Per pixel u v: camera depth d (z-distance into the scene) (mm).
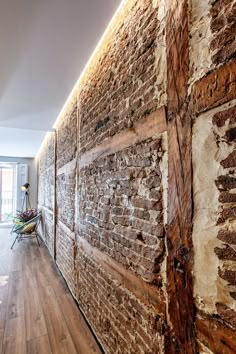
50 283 3562
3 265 4348
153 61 1346
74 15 1716
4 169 9258
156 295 1305
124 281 1687
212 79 945
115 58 1862
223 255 901
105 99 2072
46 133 5621
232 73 863
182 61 1106
